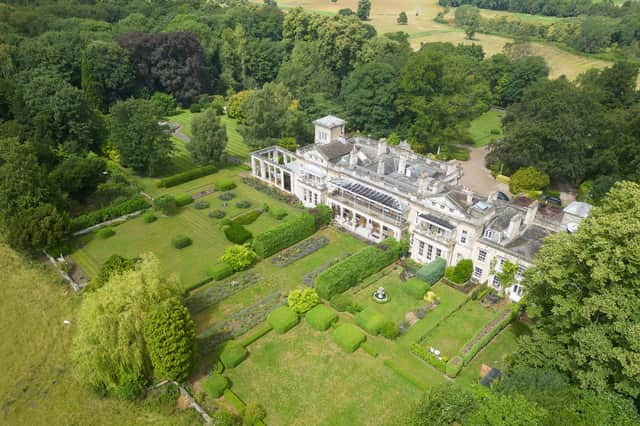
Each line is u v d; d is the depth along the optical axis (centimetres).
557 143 10650
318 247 8669
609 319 4838
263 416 5238
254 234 9100
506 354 6234
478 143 14788
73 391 5559
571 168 10600
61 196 8925
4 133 10912
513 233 7394
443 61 13538
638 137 9675
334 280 7194
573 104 11050
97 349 5138
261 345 6328
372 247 8056
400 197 8488
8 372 5825
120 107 11125
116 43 16200
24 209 8056
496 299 7319
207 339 6353
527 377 4888
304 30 19762
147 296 5522
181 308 5394
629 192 5000
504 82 18250
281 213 9769
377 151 10194
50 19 18000
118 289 5466
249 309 6988
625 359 4262
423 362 6100
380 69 14062
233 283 7600
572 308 4912
